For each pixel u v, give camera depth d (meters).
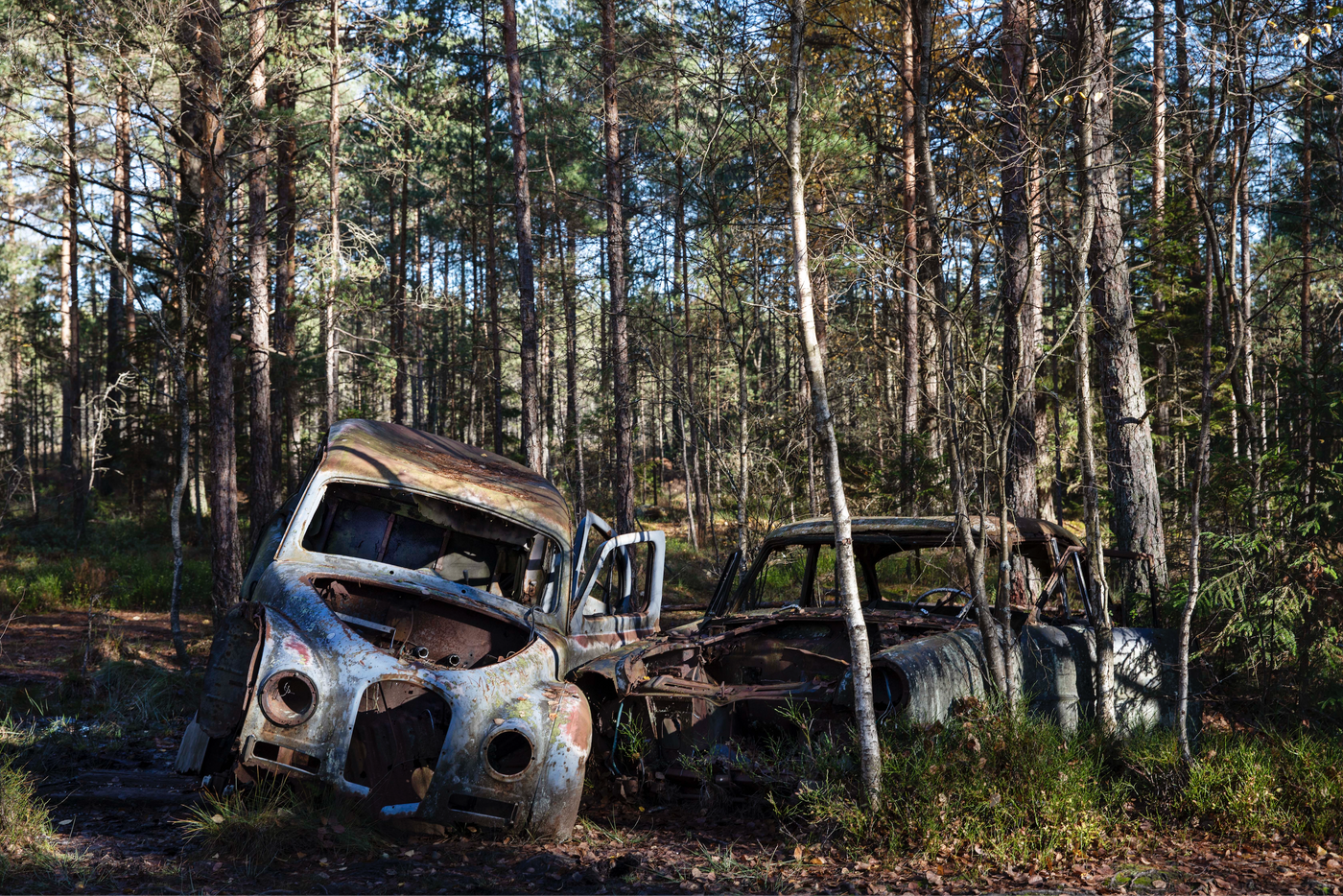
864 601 7.06
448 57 26.08
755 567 7.00
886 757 4.58
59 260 34.88
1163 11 6.07
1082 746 5.25
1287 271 13.30
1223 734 6.03
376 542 5.96
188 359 19.91
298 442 24.48
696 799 5.19
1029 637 5.68
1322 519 6.98
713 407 13.62
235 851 4.11
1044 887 3.94
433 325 36.88
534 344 17.56
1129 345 8.87
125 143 11.57
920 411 13.64
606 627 6.27
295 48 13.70
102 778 5.77
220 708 4.62
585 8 22.27
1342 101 5.89
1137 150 6.46
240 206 16.94
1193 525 5.55
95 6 10.67
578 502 27.05
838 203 6.70
